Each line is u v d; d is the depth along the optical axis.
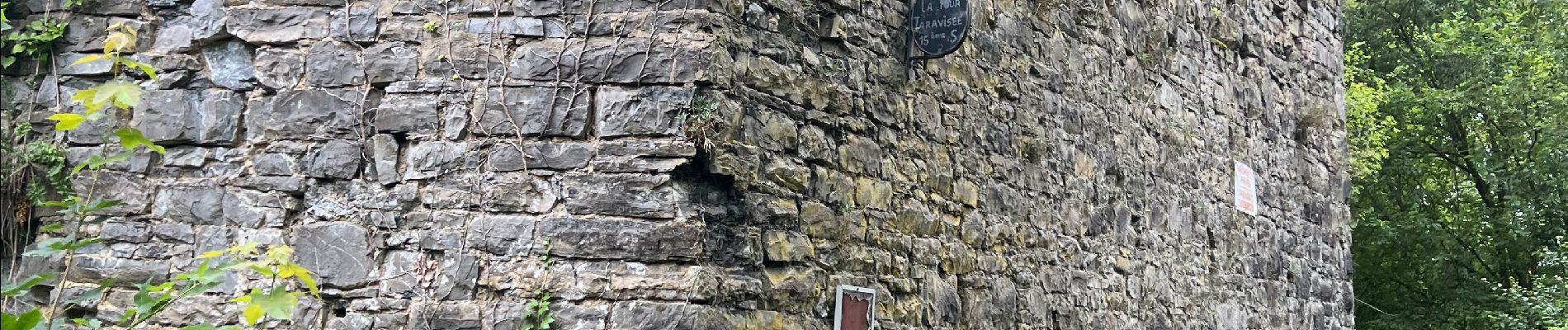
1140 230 9.75
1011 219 8.36
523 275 6.09
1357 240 19.64
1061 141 8.94
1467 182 19.95
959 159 7.93
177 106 6.30
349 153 6.22
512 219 6.12
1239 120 11.27
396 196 6.18
